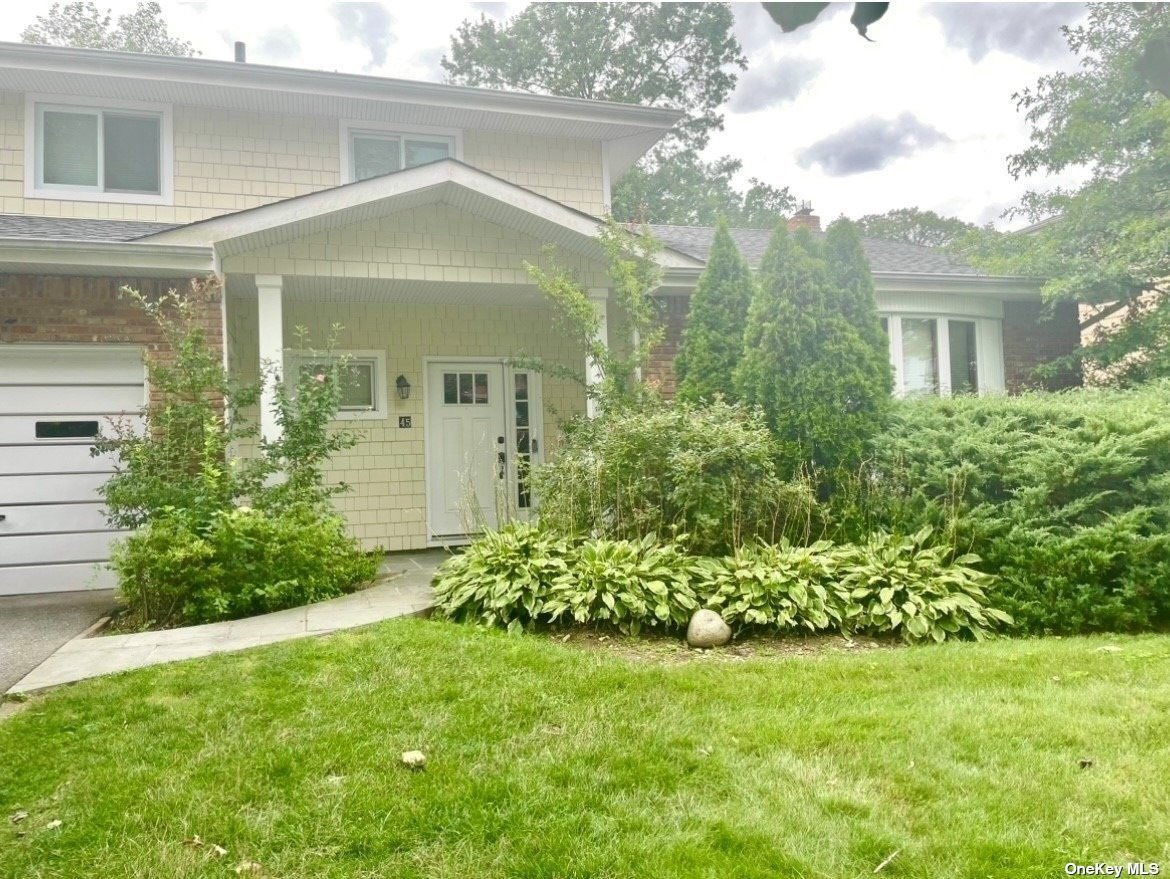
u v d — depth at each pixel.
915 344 11.35
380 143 10.39
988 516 6.45
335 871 2.52
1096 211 11.12
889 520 6.77
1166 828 2.68
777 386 7.42
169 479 7.07
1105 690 4.07
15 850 2.65
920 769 3.15
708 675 4.45
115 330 7.81
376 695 4.05
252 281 8.32
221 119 9.67
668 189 26.61
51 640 5.76
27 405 7.79
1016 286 11.44
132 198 9.22
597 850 2.58
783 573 5.77
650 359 9.45
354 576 7.32
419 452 10.36
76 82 8.88
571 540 6.48
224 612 6.10
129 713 3.87
